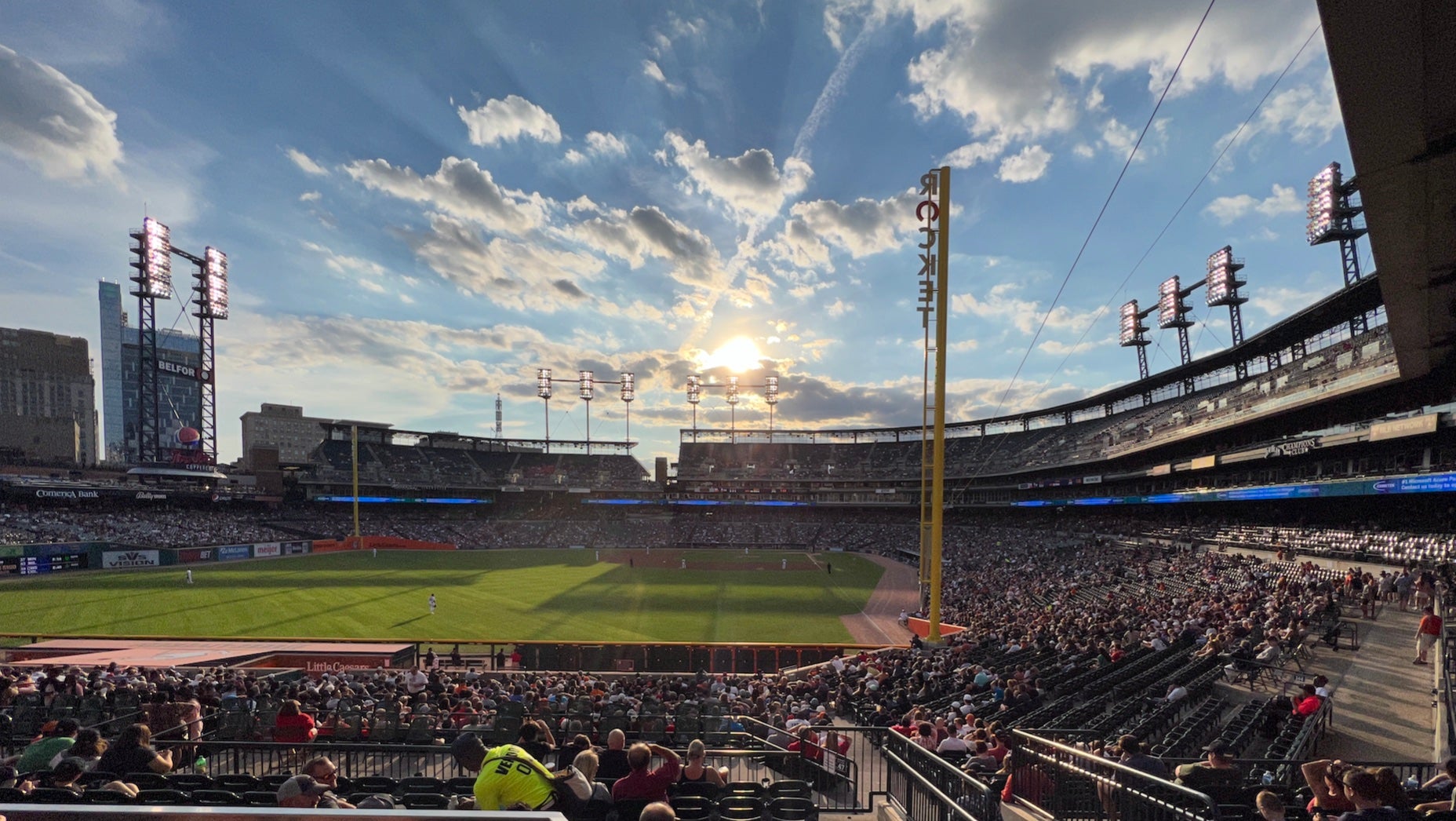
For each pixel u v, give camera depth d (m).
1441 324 14.89
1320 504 37.50
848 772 9.95
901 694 16.14
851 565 61.19
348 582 46.22
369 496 86.38
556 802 5.32
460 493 92.75
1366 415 32.31
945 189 21.20
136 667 18.45
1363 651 16.47
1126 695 14.76
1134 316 69.50
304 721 10.38
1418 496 31.17
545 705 13.84
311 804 5.13
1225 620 21.11
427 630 31.23
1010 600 36.78
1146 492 54.75
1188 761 8.59
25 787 5.70
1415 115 7.29
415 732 11.68
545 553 71.12
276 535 71.31
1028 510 75.56
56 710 12.36
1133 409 67.94
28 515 57.34
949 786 8.32
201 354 76.38
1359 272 38.25
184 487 74.19
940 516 22.83
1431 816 4.84
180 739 9.80
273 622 32.59
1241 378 51.34
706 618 35.28
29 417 113.69
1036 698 14.62
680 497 97.06
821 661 25.89
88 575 48.47
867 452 101.38
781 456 107.62
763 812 6.74
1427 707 12.16
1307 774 5.82
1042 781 8.24
